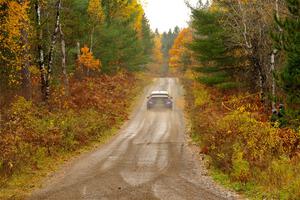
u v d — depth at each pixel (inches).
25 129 829.8
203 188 532.7
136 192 511.8
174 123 1337.4
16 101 959.0
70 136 895.1
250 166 576.7
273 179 512.4
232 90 1517.0
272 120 865.5
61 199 487.5
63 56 1364.4
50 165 708.0
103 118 1220.5
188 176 606.5
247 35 1278.3
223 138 735.1
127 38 2474.2
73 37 1669.5
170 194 500.7
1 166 606.2
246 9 1238.3
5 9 881.5
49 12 1261.1
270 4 1164.5
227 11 1407.5
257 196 484.4
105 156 798.5
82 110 1234.0
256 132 669.3
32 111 963.3
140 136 1094.4
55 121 948.6
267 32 1207.6
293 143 652.7
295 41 724.7
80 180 588.7
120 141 1010.7
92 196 497.0
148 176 607.8
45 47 1272.1
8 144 689.6
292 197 449.4
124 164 709.3
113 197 490.3
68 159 775.1
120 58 2485.2
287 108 837.8
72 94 1409.9
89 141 967.0
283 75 732.0
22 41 966.4
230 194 502.6
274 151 635.5
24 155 681.0
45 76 1109.7
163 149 877.2
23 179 598.5
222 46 1472.7
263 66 1254.3
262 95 1249.4
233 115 788.6
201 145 881.5
